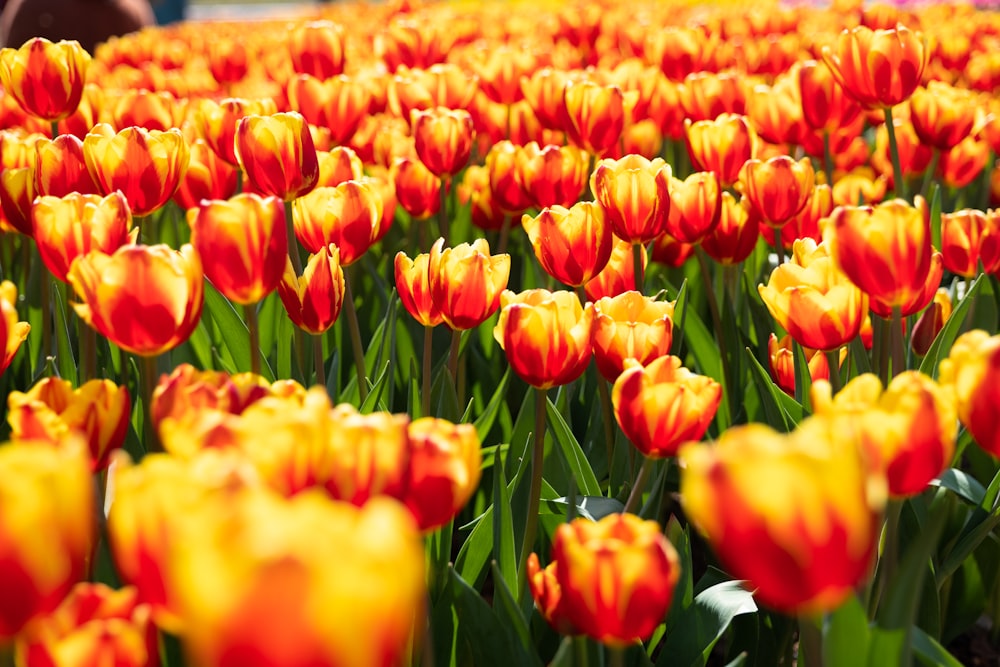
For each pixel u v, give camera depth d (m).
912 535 1.30
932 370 1.37
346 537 0.75
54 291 1.47
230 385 1.09
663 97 1.95
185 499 0.96
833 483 0.91
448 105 1.84
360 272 1.73
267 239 1.20
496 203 1.66
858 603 1.07
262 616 0.74
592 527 1.08
